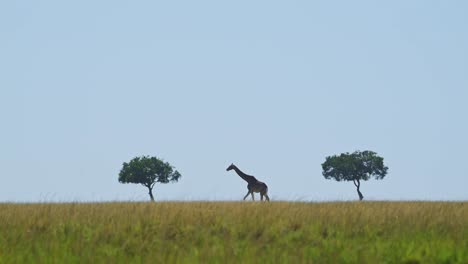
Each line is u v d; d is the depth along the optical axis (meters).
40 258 54.50
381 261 56.34
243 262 52.69
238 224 75.31
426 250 58.25
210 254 55.81
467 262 55.09
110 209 91.12
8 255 56.00
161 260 53.62
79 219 80.69
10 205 103.88
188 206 95.19
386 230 73.50
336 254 56.50
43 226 76.38
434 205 103.31
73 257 55.88
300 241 66.88
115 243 66.44
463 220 79.94
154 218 78.31
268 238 68.44
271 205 100.44
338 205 103.44
